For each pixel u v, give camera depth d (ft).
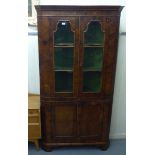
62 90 8.31
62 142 8.80
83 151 9.00
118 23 7.64
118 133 10.10
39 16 7.39
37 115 8.29
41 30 7.53
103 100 8.38
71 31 7.75
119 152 9.00
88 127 8.68
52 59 7.84
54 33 7.63
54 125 8.57
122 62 9.36
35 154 8.69
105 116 8.58
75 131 8.69
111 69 8.08
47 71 7.96
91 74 8.34
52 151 8.91
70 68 8.11
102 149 9.02
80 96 8.28
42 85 8.11
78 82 8.13
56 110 8.40
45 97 8.21
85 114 8.51
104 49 7.85
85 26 7.55
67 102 8.31
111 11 7.48
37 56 9.03
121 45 9.19
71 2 8.67
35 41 8.89
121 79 9.54
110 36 7.73
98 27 7.87
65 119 8.53
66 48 7.97
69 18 7.45
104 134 8.82
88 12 7.43
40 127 8.45
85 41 7.82
